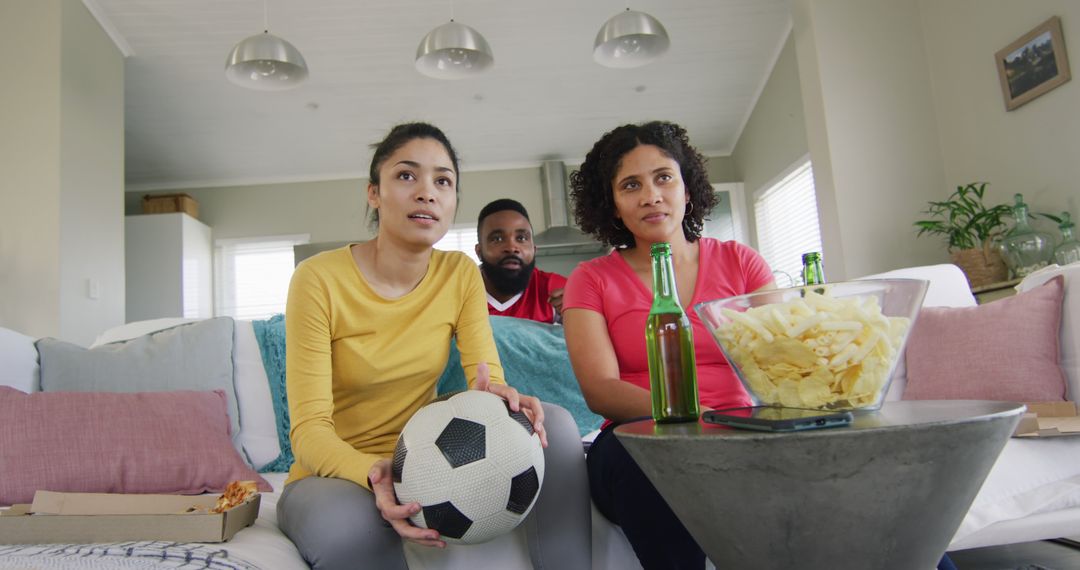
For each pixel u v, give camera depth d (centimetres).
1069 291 166
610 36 349
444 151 136
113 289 425
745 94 589
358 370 133
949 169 372
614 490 112
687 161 141
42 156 377
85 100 410
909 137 375
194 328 178
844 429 62
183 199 588
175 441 144
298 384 125
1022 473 134
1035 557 178
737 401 126
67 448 134
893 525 66
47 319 366
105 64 440
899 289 74
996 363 165
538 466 103
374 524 105
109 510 105
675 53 534
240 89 528
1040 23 314
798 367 74
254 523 112
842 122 373
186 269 570
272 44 348
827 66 377
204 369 171
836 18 382
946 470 64
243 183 636
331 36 488
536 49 516
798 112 517
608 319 133
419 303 138
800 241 547
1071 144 302
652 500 105
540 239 605
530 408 113
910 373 183
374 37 492
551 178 640
